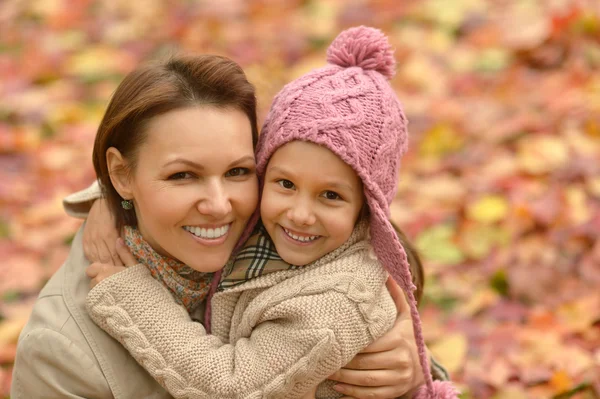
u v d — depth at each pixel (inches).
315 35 225.9
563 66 198.4
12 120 197.3
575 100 179.2
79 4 250.4
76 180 174.1
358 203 76.8
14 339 128.3
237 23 234.5
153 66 74.9
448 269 142.4
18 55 227.3
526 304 135.4
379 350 80.1
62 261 150.9
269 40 225.0
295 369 73.2
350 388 81.4
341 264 77.7
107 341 77.7
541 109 181.8
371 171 74.9
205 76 73.4
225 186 74.9
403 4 233.6
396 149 78.0
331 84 76.6
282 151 74.7
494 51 207.8
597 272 137.3
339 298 75.4
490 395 114.5
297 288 76.2
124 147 75.4
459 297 136.3
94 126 191.3
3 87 209.6
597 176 157.5
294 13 238.1
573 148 164.6
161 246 77.3
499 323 130.7
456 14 225.5
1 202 167.3
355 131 73.7
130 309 75.7
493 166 166.1
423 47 213.8
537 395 112.3
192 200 73.2
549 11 215.0
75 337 76.9
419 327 77.7
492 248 146.2
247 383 73.3
